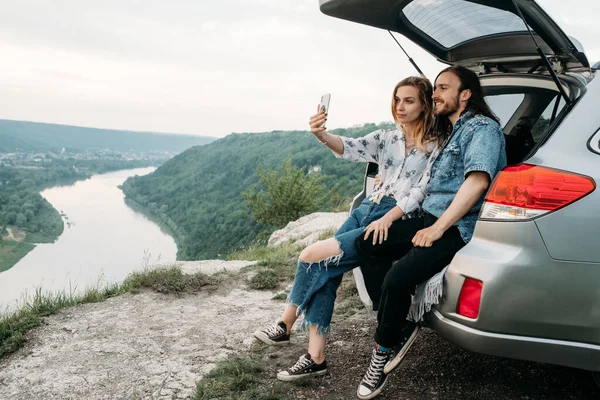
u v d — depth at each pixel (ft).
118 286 16.35
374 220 9.59
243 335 12.02
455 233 7.89
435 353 10.23
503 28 8.82
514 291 6.79
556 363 6.84
